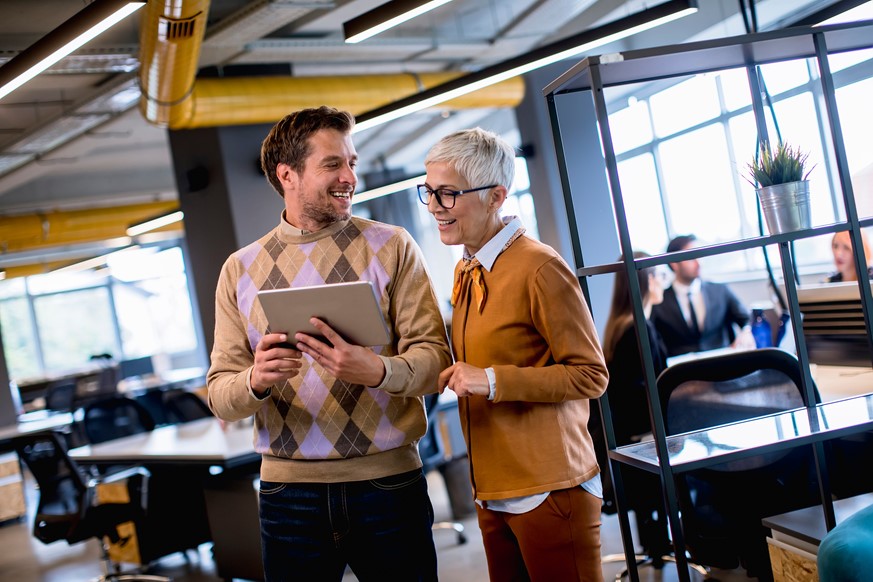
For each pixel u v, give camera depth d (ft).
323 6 19.10
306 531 6.37
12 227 35.12
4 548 21.27
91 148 31.35
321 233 6.47
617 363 11.26
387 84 24.26
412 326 6.33
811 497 8.57
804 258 24.02
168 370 46.03
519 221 6.34
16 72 13.60
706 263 27.81
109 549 16.88
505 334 6.09
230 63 23.38
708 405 8.26
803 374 7.14
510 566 6.50
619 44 26.37
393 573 6.34
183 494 16.58
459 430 17.12
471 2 22.89
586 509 6.05
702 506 8.70
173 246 52.11
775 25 22.63
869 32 6.77
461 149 6.06
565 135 26.91
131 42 20.52
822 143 18.89
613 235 27.35
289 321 5.74
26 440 14.79
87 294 56.75
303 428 6.32
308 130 6.21
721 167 26.37
